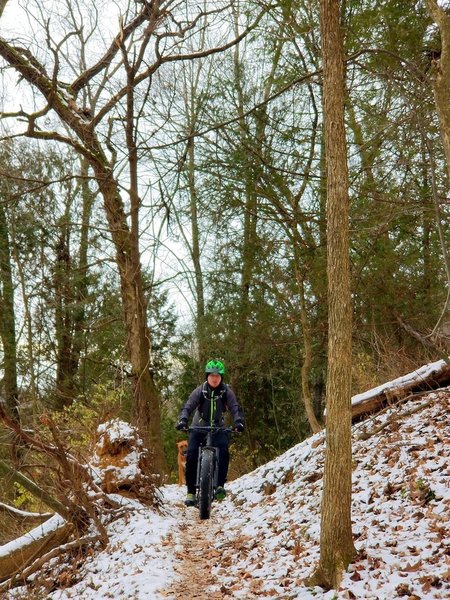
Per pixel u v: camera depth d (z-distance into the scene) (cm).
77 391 2047
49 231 2019
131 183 1448
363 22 1027
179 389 2470
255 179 1500
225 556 728
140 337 1552
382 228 1222
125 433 1015
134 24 1486
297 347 1981
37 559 912
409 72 927
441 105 572
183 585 634
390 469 805
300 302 1598
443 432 846
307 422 2367
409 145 1049
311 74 1149
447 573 486
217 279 1925
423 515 632
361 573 526
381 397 1064
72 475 881
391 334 1477
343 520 548
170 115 1499
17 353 2052
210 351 1997
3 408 845
